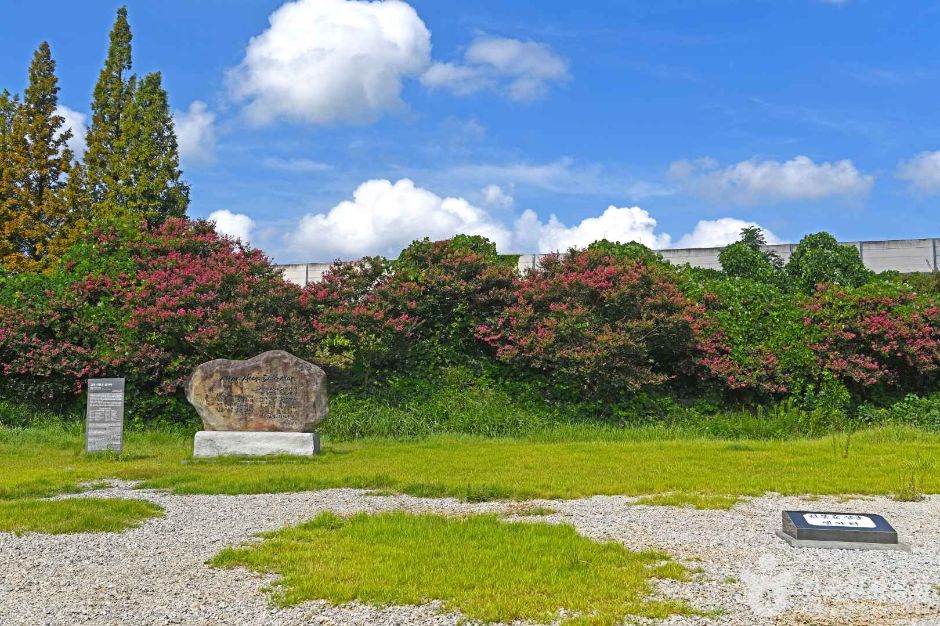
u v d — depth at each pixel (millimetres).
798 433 17672
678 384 21000
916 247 29875
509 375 20547
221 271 18891
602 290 19641
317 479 11000
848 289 21188
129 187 32500
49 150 33031
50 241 31859
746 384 19625
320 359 21312
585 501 9742
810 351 19906
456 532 7879
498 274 20781
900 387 20828
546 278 20797
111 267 19797
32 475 11609
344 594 6066
